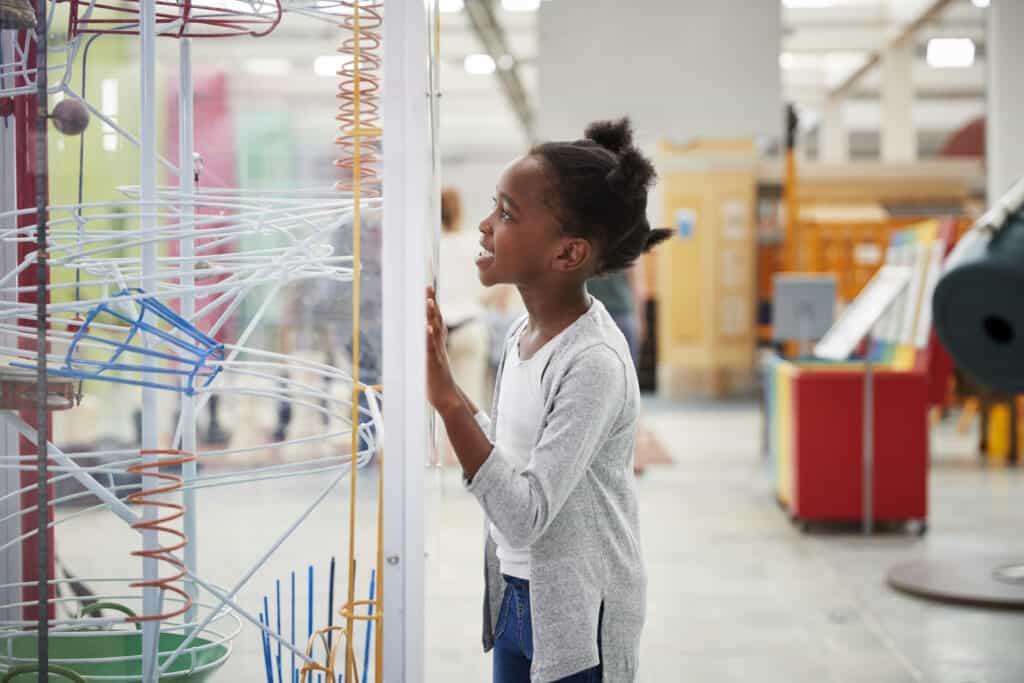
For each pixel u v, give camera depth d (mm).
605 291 6902
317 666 1449
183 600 1815
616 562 1355
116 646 1722
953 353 3387
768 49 5578
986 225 3279
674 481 6078
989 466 6523
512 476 1234
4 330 1460
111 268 1568
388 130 1301
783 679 2840
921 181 10930
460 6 8461
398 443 1296
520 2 8891
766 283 11523
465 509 5043
